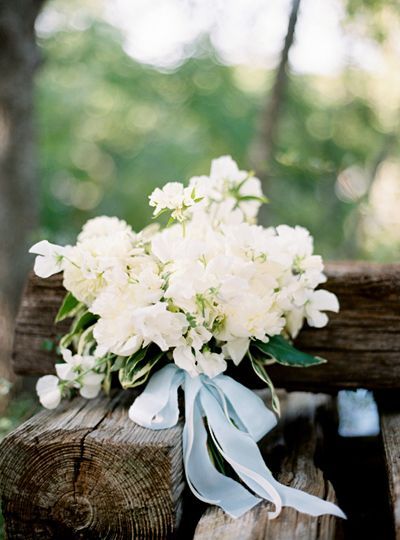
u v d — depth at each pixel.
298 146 7.95
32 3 4.69
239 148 9.74
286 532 1.55
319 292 1.97
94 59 10.80
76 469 1.71
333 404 2.73
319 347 2.22
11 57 4.71
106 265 1.82
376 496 2.41
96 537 1.71
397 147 7.02
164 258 1.80
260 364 1.95
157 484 1.67
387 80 7.47
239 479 1.88
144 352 1.83
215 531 1.57
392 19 6.10
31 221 4.98
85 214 12.77
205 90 10.16
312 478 1.85
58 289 2.35
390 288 2.22
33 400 3.63
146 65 10.62
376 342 2.21
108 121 12.62
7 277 4.79
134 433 1.75
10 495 1.75
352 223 6.48
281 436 2.25
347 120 8.01
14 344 2.36
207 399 1.83
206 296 1.74
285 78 5.67
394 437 1.98
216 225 2.11
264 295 1.86
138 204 12.23
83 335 2.00
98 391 2.04
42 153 11.39
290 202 7.12
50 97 11.41
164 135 11.80
